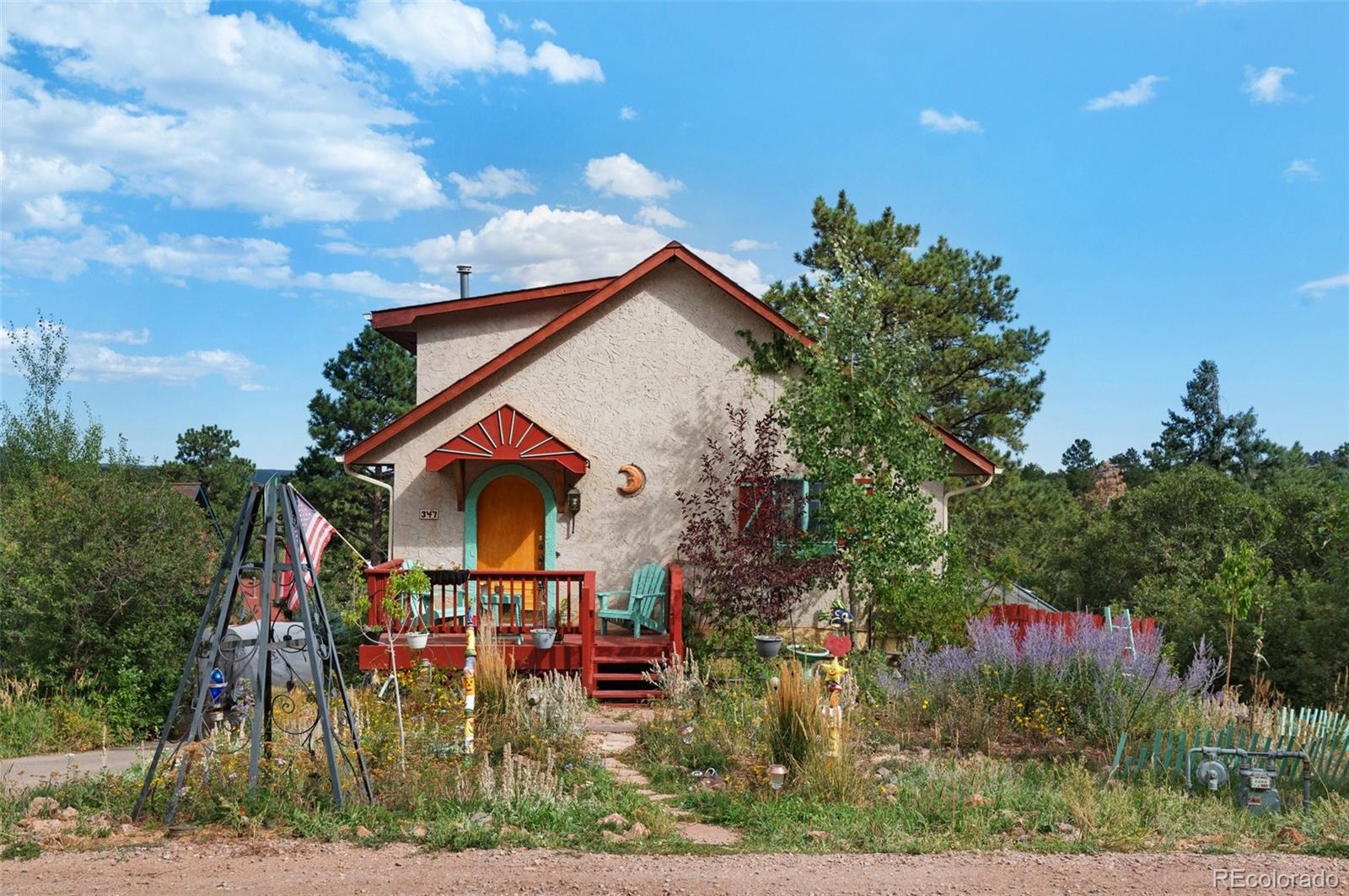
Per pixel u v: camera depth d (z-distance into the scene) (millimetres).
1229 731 9547
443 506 15602
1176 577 21984
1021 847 7250
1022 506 34000
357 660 15289
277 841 7059
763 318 15602
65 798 8078
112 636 13570
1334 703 13258
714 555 14906
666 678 12609
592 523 15609
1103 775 9492
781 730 9148
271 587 8195
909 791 8609
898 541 13914
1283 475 26516
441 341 17906
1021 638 13078
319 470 38594
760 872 6543
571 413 15688
